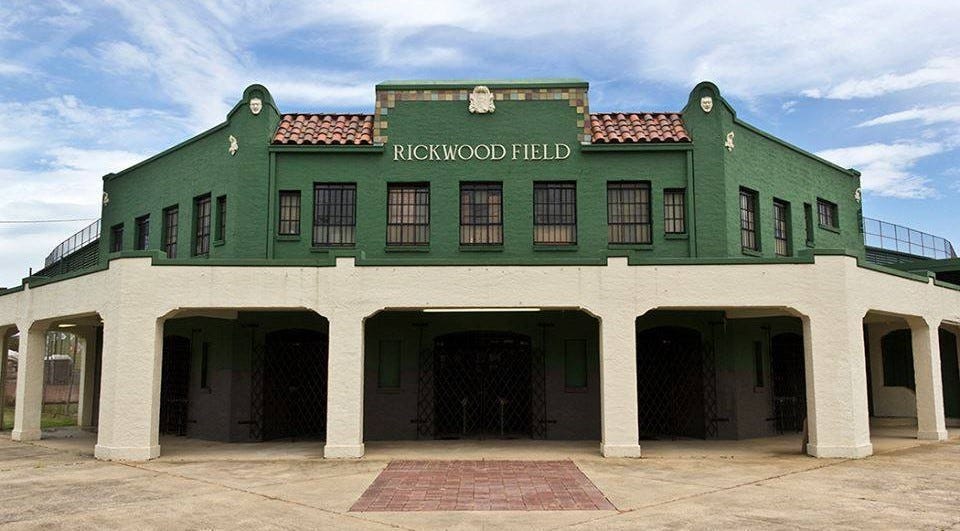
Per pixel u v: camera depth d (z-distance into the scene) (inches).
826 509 389.4
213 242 742.5
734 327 713.6
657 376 726.5
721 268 589.3
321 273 592.4
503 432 708.0
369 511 389.7
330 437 578.9
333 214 732.0
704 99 732.0
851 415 575.2
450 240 715.4
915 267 938.7
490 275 591.2
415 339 706.2
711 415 700.0
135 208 869.8
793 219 809.5
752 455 587.5
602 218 719.1
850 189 923.4
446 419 712.4
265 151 724.7
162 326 602.9
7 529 354.0
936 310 722.2
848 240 903.7
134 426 578.9
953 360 877.8
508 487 455.2
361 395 588.1
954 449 624.1
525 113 734.5
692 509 391.2
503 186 725.3
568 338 706.8
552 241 722.8
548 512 385.7
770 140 793.6
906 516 372.2
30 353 748.0
